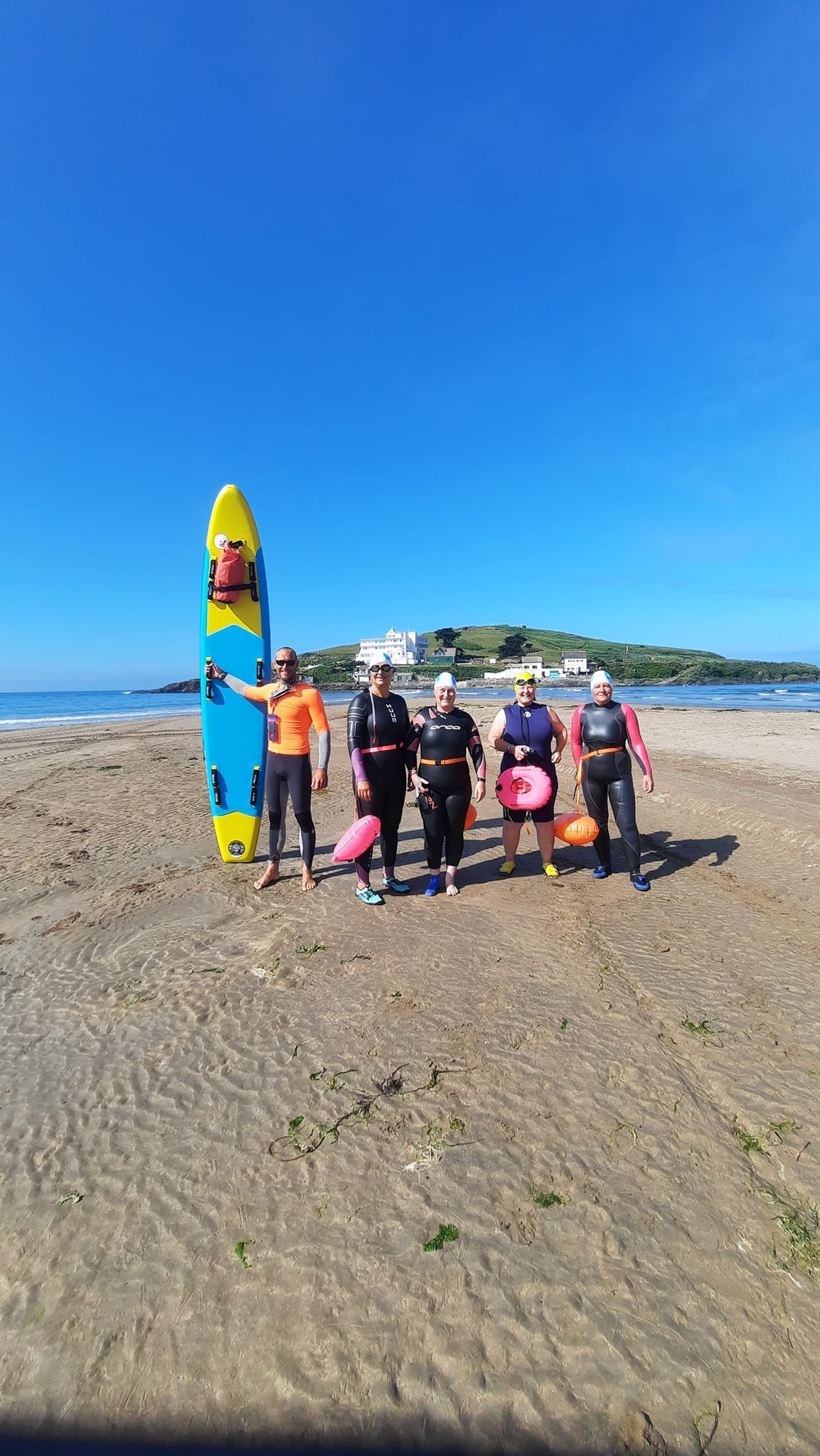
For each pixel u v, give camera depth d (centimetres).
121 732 2133
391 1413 163
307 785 539
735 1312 185
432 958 407
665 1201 222
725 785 948
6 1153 255
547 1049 309
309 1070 299
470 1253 205
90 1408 167
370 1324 185
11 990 392
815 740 1555
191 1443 159
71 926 488
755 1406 162
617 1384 168
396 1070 296
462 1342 179
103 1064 312
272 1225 218
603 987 367
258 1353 179
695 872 583
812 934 439
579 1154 244
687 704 3734
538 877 573
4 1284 201
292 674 537
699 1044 312
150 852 695
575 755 557
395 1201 225
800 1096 274
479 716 2427
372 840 496
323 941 438
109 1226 220
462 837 516
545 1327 182
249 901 527
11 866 647
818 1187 228
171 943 448
